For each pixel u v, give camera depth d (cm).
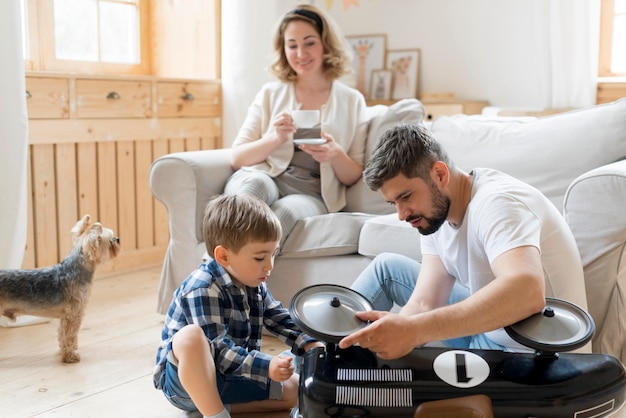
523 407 112
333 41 257
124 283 296
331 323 121
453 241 142
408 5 396
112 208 313
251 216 149
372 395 113
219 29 351
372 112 268
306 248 220
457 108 359
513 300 113
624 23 341
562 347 112
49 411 169
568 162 208
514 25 364
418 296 153
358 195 247
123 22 350
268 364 146
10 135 241
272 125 255
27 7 299
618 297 172
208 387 144
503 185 135
